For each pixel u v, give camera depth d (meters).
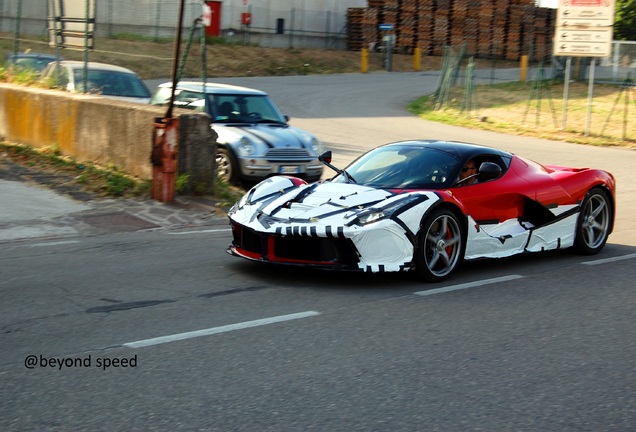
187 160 10.70
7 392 4.16
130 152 11.27
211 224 9.56
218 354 4.85
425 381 4.52
